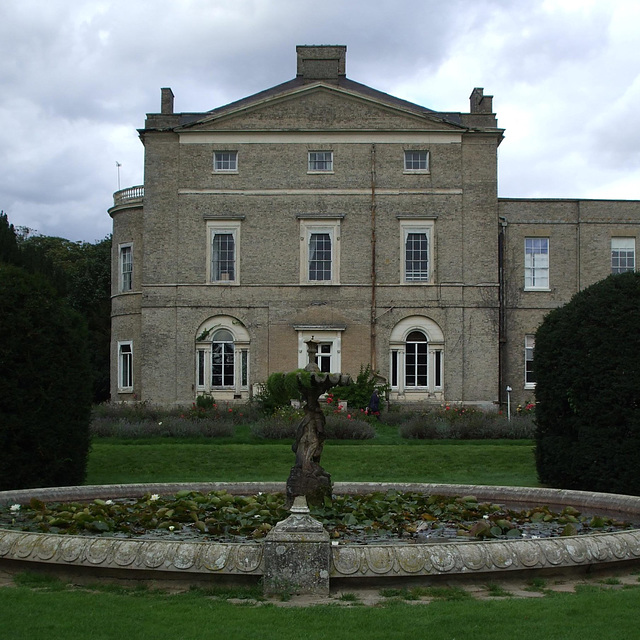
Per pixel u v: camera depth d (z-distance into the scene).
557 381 19.58
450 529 12.87
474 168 44.91
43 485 18.47
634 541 10.52
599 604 8.78
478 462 25.11
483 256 44.66
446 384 44.31
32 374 18.31
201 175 45.00
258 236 44.81
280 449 27.48
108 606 8.77
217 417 37.62
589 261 46.12
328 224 44.84
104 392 62.47
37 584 9.76
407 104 47.81
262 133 44.97
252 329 44.53
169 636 7.80
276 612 8.52
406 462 25.03
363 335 44.47
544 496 15.49
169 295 44.69
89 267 66.38
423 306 44.53
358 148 45.00
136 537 12.05
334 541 11.80
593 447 18.55
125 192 47.66
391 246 44.78
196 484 16.83
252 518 13.17
